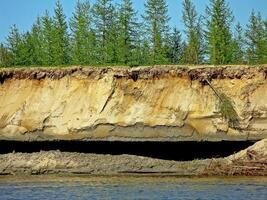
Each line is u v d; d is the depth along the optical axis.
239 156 50.97
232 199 35.50
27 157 53.53
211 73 59.91
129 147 59.06
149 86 60.03
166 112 59.28
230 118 58.69
